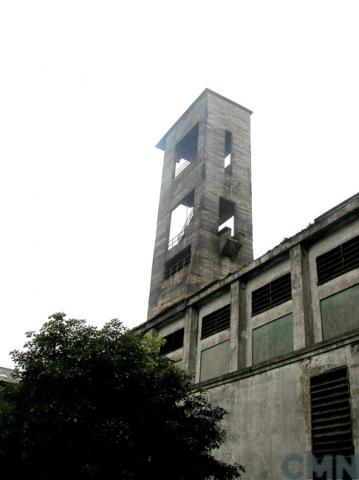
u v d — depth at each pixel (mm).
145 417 11828
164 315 25719
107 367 11906
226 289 22094
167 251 32125
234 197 32250
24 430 10883
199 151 33688
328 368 14273
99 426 10836
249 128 36719
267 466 14898
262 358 18578
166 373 12914
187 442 12164
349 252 16812
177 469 11664
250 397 16672
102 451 10773
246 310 20484
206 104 35469
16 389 12156
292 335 17578
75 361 11953
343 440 12992
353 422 12891
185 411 13500
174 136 38312
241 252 29938
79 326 12961
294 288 17938
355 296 15930
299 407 14688
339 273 16844
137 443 11305
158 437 11797
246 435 16141
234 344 19828
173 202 34375
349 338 14000
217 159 33250
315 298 17391
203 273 27922
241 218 31609
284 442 14688
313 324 17000
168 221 33844
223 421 17312
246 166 34375
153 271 32281
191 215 31484
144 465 11250
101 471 10602
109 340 12773
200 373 21719
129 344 12812
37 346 12492
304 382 14883
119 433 10867
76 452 10695
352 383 13375
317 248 18203
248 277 21016
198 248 28578
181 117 38125
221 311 21984
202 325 22953
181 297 27422
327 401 13953
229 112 36312
